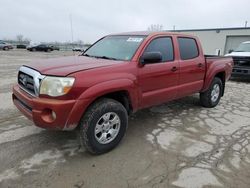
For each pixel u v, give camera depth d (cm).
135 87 349
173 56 427
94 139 310
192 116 495
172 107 556
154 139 377
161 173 285
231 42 2528
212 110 544
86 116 299
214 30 2627
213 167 300
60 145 345
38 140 358
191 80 474
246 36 2392
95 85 296
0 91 674
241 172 291
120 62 343
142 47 371
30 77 309
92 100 295
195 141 374
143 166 299
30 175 272
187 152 338
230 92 762
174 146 355
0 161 298
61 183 261
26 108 317
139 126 431
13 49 4062
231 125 449
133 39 399
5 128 399
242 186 264
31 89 309
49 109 280
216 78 561
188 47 468
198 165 304
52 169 286
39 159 306
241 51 1059
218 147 355
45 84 281
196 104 587
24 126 408
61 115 277
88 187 256
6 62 1592
